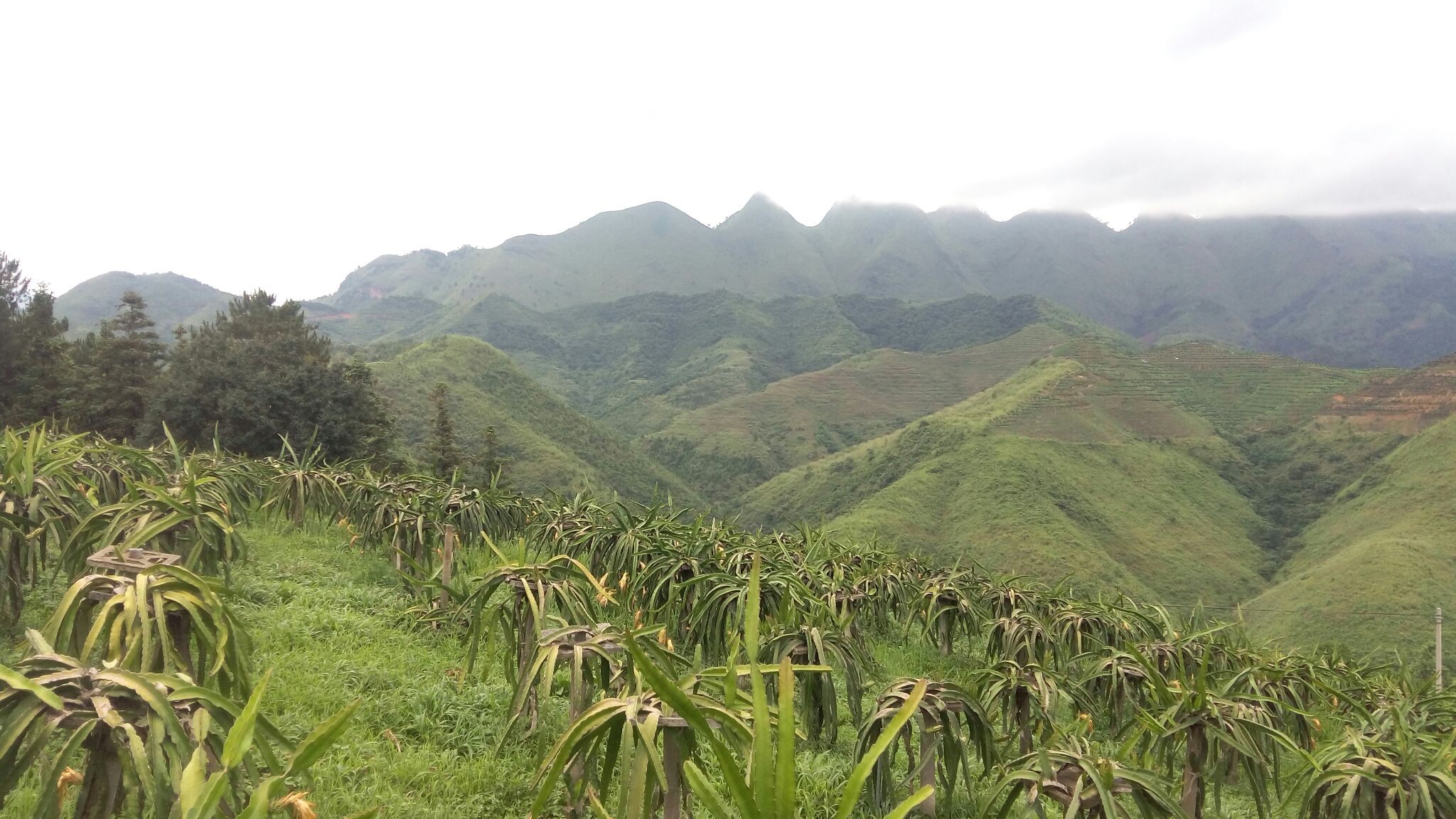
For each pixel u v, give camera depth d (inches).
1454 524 2605.8
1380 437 4005.9
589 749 128.9
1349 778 183.9
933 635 492.4
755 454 5743.1
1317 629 2101.4
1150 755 236.4
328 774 190.1
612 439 4461.1
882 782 221.0
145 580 132.2
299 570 402.0
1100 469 3764.8
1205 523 3496.6
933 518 3277.6
